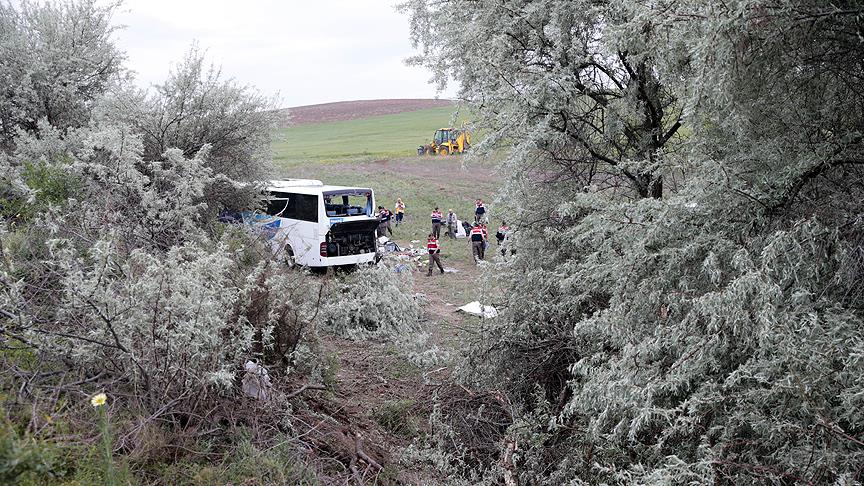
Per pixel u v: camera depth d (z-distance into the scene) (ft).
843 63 15.11
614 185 25.67
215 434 14.83
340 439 17.24
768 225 14.70
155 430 13.28
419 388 24.18
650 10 15.19
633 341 14.80
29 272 16.76
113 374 14.19
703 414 13.14
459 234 82.99
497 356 21.94
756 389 12.50
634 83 24.16
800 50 14.65
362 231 55.72
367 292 34.37
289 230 49.19
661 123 25.73
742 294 12.46
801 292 12.27
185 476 12.94
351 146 215.51
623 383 13.56
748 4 12.92
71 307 14.06
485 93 23.93
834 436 11.00
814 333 12.12
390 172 136.36
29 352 13.74
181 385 14.61
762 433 12.29
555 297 21.97
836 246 13.25
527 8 24.20
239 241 25.63
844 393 11.12
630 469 13.66
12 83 37.35
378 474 16.24
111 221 20.53
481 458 18.63
